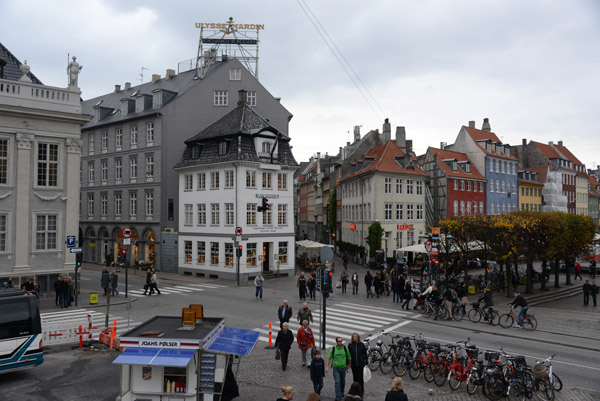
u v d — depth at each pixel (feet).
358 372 41.47
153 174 153.28
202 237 138.10
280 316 58.34
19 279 90.12
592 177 379.76
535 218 106.63
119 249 167.63
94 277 131.34
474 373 44.27
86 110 208.85
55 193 94.89
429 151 209.46
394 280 94.48
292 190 142.00
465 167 217.97
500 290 115.55
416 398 42.32
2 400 40.42
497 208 233.96
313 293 97.14
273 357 54.29
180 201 145.79
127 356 32.19
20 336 46.55
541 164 289.53
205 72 162.61
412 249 118.93
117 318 74.59
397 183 180.14
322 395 42.22
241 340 36.19
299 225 349.20
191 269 141.08
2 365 45.29
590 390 44.16
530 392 41.91
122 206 164.14
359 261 181.06
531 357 54.95
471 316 79.10
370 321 74.90
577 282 140.87
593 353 57.41
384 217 173.47
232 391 38.19
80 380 45.60
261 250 132.26
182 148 151.84
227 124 139.74
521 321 71.56
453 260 138.31
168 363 31.27
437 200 204.54
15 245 89.97
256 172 132.57
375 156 184.96
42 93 92.84
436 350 47.60
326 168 260.42
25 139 90.99
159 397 33.30
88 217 179.01
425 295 82.02
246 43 185.16
